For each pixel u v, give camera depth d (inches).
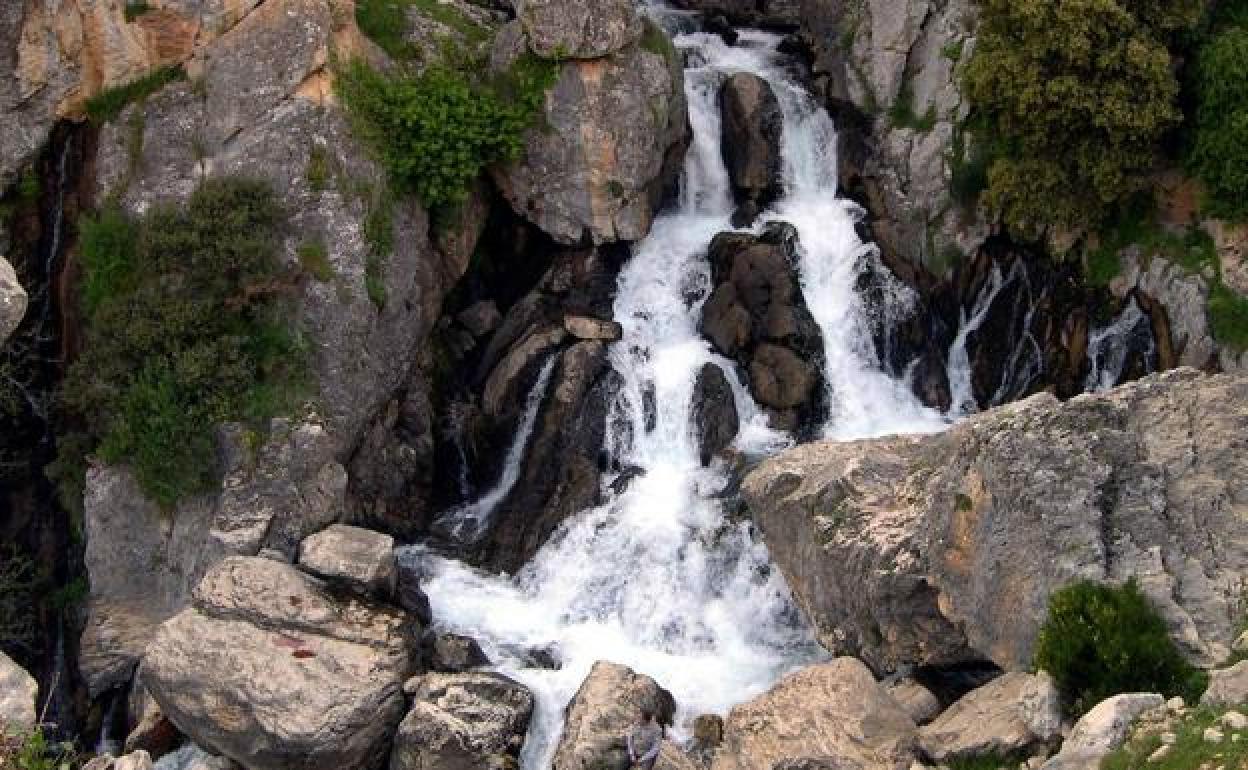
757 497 938.7
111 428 978.1
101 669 938.7
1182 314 1112.2
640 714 832.3
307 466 986.1
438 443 1136.8
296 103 1037.8
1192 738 593.0
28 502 1017.5
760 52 1380.4
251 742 815.1
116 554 989.2
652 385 1117.1
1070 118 1113.4
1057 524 738.2
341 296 1018.7
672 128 1213.7
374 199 1056.2
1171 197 1148.5
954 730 722.8
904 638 833.5
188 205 1020.5
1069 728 676.7
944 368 1216.8
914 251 1245.1
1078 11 1081.4
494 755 828.6
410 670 877.2
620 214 1171.9
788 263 1182.9
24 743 716.0
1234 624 682.8
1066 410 757.9
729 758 775.7
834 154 1315.2
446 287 1158.3
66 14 1051.9
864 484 876.0
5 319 800.9
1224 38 1093.8
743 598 965.2
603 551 1008.9
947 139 1240.2
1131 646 668.7
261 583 885.2
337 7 1074.1
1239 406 750.5
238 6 1066.1
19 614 982.4
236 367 973.2
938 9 1272.1
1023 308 1203.9
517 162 1164.5
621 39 1143.0
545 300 1175.6
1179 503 730.8
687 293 1185.4
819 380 1138.0
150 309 975.6
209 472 973.2
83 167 1068.5
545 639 944.9
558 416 1093.8
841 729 748.6
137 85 1073.5
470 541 1068.5
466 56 1175.6
